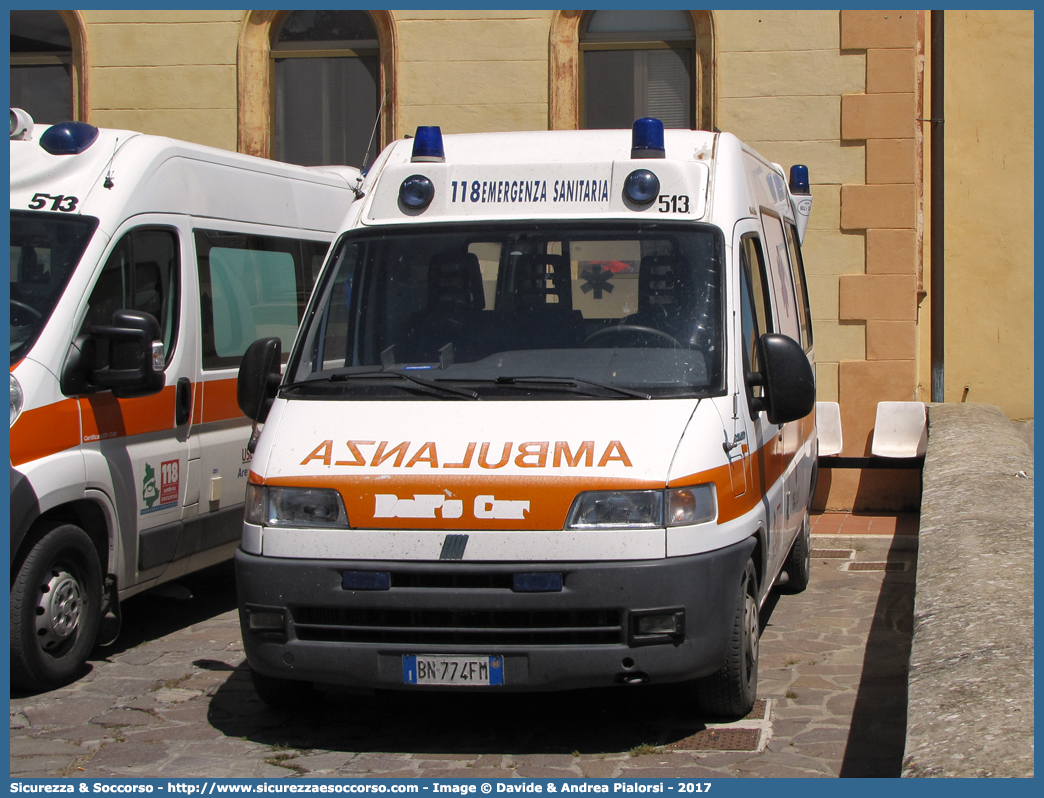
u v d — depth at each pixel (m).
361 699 5.44
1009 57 12.09
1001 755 3.01
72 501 5.67
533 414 4.68
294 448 4.73
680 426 4.62
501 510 4.42
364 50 10.62
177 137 10.68
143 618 7.07
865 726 4.95
